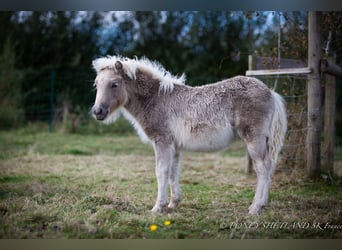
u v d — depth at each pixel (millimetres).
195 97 4727
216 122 4566
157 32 15055
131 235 3777
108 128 11844
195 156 8570
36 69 14273
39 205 4555
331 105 6598
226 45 14609
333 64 6270
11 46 13219
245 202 5062
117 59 4891
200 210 4699
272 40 9078
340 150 9375
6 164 7055
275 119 4668
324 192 5531
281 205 4875
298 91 6730
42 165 7070
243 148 9758
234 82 4719
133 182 6043
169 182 4852
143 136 4984
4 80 12273
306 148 6227
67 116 11727
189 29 14977
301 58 6812
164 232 3875
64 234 3756
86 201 4781
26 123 12625
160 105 4758
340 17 6324
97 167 7051
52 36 14203
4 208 4410
